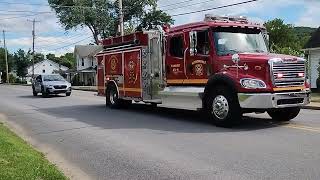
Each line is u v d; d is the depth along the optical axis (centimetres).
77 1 7131
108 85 2003
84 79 8469
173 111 1778
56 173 767
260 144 998
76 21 7169
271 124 1310
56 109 2078
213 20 1379
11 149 951
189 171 789
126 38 1825
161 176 770
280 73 1211
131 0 7144
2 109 2180
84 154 993
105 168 852
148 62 1650
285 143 1000
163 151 969
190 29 1420
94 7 7050
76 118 1659
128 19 7369
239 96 1208
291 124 1303
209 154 916
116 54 1909
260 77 1205
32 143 1174
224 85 1259
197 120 1462
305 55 3519
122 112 1811
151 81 1631
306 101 1266
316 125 1275
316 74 3362
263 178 723
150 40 1633
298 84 1245
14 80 10944
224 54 1312
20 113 1948
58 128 1414
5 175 720
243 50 1344
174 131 1238
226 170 782
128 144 1070
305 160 830
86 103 2394
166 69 1535
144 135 1191
